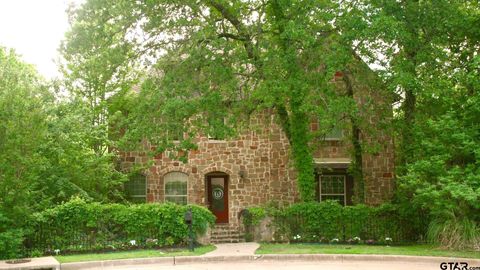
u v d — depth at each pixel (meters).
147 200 28.83
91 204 20.25
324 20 20.06
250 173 28.92
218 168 28.95
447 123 19.44
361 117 23.47
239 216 24.89
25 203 18.28
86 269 16.28
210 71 20.92
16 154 17.12
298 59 20.72
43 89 23.98
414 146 21.45
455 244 18.61
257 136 29.11
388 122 24.03
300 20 20.00
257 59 21.48
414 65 20.75
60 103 24.91
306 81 20.22
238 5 22.48
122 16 21.25
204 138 29.14
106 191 26.53
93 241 20.12
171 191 29.06
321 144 27.33
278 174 28.80
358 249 19.25
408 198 22.56
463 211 19.03
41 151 22.62
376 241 22.23
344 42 20.22
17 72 19.84
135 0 20.77
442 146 19.66
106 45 21.67
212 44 20.61
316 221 22.69
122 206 20.73
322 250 18.95
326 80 20.31
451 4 20.62
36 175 19.44
